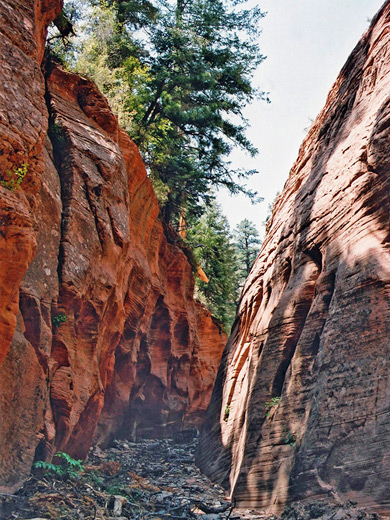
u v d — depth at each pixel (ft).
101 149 46.09
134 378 62.90
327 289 32.73
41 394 29.76
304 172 47.16
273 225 52.16
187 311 87.15
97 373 39.09
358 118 36.40
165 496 33.91
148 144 81.30
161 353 76.74
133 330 62.59
